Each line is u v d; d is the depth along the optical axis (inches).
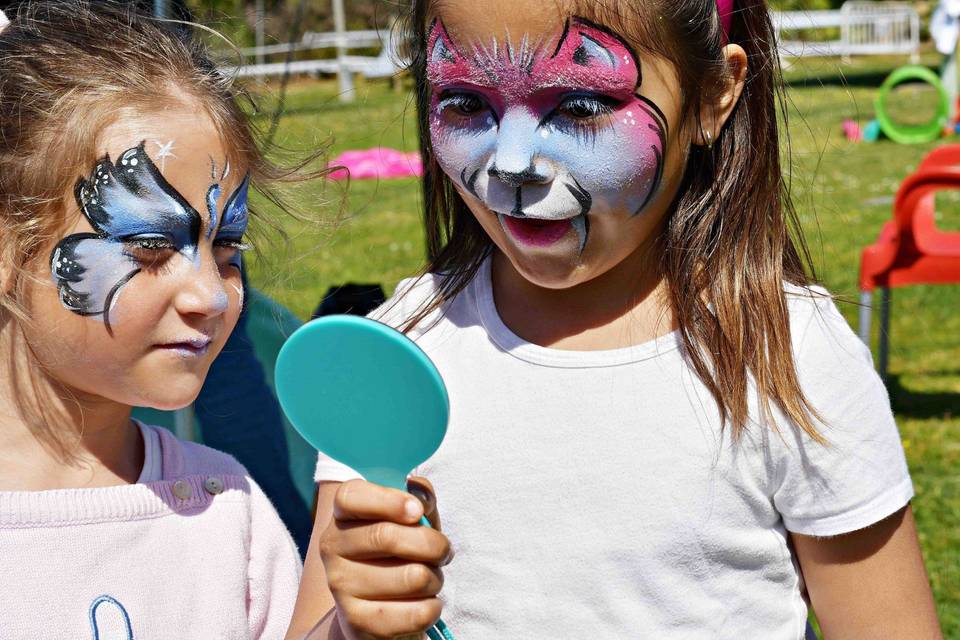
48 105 53.1
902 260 163.9
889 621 57.6
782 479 56.9
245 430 103.6
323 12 692.7
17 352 55.1
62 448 56.2
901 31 674.2
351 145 412.5
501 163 52.8
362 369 47.0
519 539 58.1
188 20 74.2
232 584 59.8
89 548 55.7
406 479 49.6
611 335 59.9
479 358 61.3
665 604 56.7
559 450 58.2
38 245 52.8
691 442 56.9
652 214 56.1
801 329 58.1
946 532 131.4
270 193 65.6
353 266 251.8
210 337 54.9
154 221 53.1
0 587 53.6
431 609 47.8
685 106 56.1
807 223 281.4
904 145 420.8
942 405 172.1
